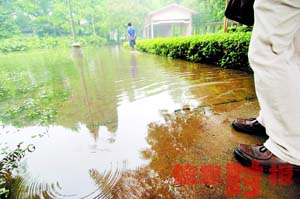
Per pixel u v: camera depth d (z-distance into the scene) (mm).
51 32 21266
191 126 1461
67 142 1316
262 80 875
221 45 3682
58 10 20438
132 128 1474
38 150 1239
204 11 20828
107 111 1829
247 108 1735
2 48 14203
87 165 1072
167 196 841
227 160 1050
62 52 11312
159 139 1300
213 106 1825
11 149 1269
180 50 5273
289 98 821
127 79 3146
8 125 1628
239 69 3402
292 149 850
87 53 9758
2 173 1037
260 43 855
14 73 4180
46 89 2748
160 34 25797
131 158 1112
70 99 2234
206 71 3479
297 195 819
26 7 19359
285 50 814
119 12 23531
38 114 1826
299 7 751
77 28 21703
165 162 1061
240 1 1108
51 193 892
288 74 810
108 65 4910
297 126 825
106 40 23766
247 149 1015
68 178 983
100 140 1323
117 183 931
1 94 2572
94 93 2432
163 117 1643
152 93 2316
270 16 798
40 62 6277
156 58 6109
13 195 891
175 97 2133
